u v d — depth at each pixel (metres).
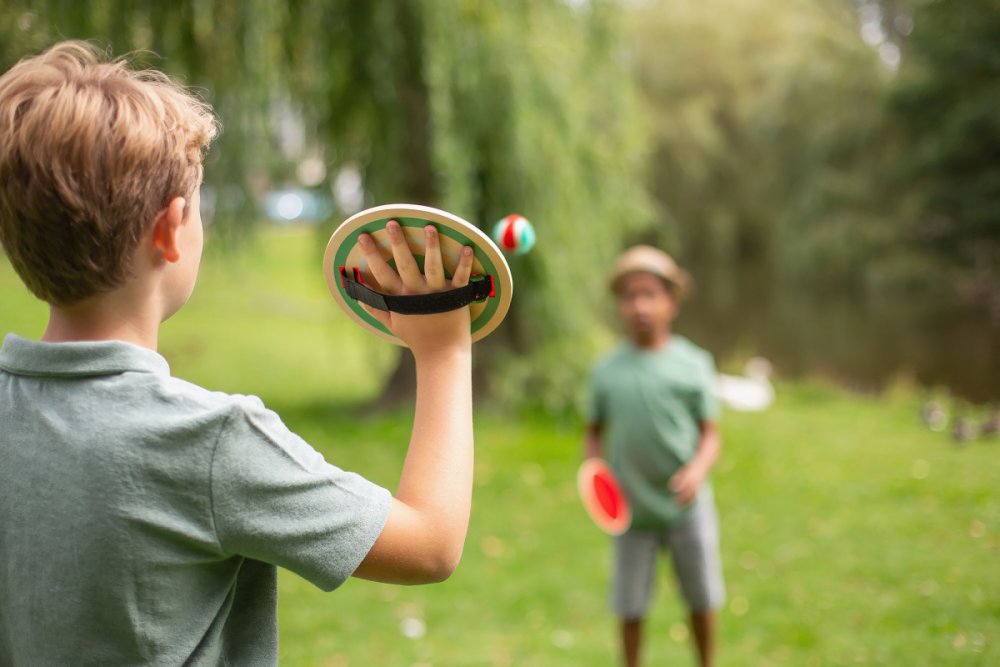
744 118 20.67
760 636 3.57
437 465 0.95
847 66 18.72
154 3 5.98
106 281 0.89
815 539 4.70
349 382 9.84
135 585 0.84
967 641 3.06
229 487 0.85
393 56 6.80
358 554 0.87
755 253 23.23
